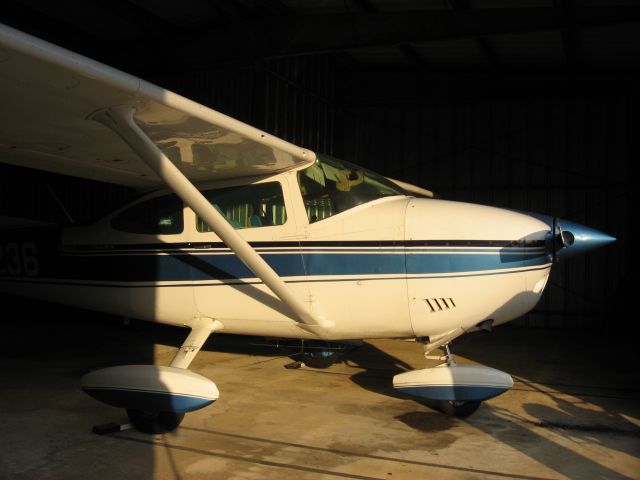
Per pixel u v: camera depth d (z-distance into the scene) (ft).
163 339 23.66
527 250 13.23
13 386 15.47
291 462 10.34
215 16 26.53
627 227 29.99
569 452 11.00
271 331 15.02
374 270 13.64
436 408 13.94
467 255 13.10
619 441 11.69
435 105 33.30
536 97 31.48
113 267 16.96
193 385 11.86
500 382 12.71
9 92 9.94
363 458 10.57
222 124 11.50
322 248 14.08
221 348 21.70
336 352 15.92
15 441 11.19
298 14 26.32
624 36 25.62
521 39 27.02
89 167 15.24
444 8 24.56
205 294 15.47
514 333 28.78
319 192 14.37
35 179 32.55
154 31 27.63
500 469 10.10
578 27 21.91
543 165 31.48
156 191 16.55
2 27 8.11
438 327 13.46
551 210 31.30
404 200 14.28
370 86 34.30
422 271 13.29
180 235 15.90
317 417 13.07
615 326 29.40
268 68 27.17
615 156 30.32
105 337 24.00
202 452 10.82
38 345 21.97
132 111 10.77
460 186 32.89
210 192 15.64
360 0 24.48
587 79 30.71
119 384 12.02
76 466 10.00
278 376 17.16
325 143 33.12
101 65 9.36
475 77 32.53
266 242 14.62
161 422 12.03
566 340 26.63
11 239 19.07
